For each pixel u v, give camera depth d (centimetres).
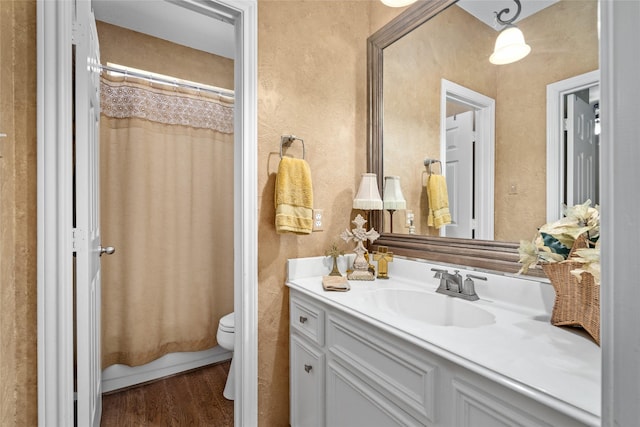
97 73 156
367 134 190
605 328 35
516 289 117
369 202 170
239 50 154
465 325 120
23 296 108
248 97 152
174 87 225
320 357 134
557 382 66
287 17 165
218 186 240
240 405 153
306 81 170
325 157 176
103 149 204
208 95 237
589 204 102
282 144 162
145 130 213
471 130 138
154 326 215
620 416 33
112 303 205
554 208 112
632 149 32
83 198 118
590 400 60
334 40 180
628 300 33
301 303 149
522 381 67
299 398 151
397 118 174
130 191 208
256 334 154
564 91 110
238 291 156
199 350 231
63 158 112
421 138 160
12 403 103
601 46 35
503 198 127
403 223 170
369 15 195
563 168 109
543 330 94
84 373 120
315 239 172
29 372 109
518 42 123
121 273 208
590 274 85
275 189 156
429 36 157
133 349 207
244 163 151
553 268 97
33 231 109
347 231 169
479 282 129
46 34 109
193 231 230
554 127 112
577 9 108
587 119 104
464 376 79
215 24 219
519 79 122
